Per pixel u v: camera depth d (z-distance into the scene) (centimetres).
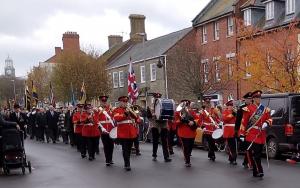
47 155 1811
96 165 1457
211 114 1530
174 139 2045
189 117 1375
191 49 3347
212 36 3481
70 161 1585
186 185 1041
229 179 1110
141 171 1289
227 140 1403
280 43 2125
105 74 4581
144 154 1750
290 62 2033
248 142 1148
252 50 2197
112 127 1430
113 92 4806
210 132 1505
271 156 1543
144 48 4681
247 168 1299
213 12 3572
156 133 1558
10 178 1212
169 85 3619
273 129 1530
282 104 1508
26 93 3131
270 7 2908
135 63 4362
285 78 2028
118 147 2108
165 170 1297
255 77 2139
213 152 1507
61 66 4416
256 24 3016
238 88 2925
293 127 1467
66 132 2473
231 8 3269
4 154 1252
